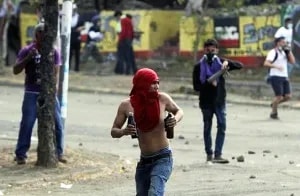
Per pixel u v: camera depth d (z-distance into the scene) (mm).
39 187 25062
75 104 52750
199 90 30797
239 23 66625
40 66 27281
